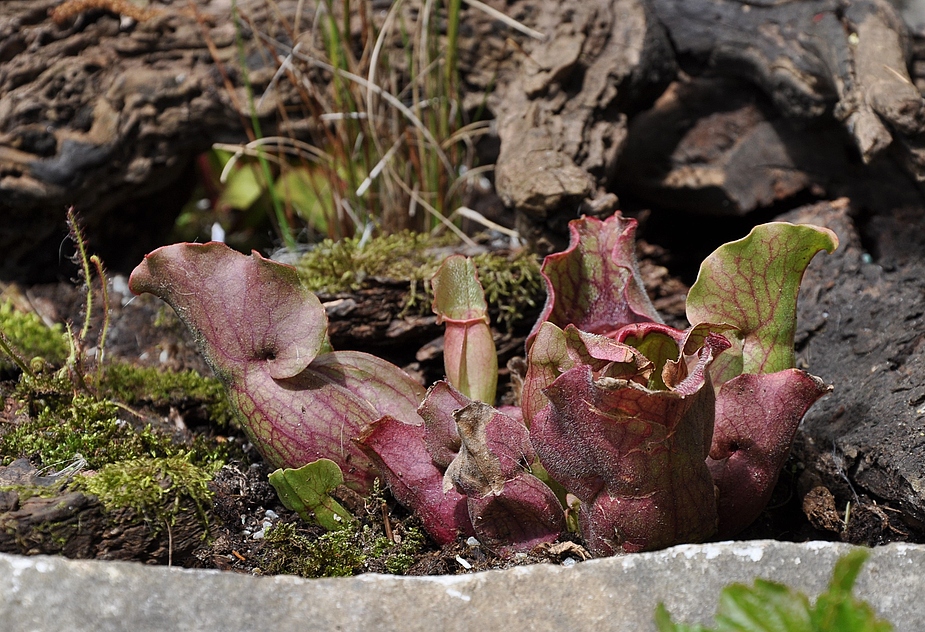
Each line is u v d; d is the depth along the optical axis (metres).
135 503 1.04
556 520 1.04
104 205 1.30
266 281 1.06
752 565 0.98
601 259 1.08
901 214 1.24
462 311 1.08
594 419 0.99
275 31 1.28
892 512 1.08
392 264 1.20
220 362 1.07
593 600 0.97
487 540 1.04
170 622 0.97
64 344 1.22
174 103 1.28
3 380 1.15
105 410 1.11
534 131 1.22
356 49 1.29
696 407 0.99
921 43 1.24
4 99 1.26
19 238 1.30
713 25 1.26
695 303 1.06
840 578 0.91
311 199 1.36
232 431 1.16
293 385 1.07
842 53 1.19
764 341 1.07
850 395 1.12
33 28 1.27
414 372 1.19
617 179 1.30
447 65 1.27
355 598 0.97
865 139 1.16
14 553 1.02
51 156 1.27
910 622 0.97
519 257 1.21
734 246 1.05
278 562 1.06
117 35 1.28
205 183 1.44
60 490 1.04
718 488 1.04
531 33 1.25
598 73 1.23
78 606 0.97
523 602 0.97
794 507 1.10
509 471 1.03
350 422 1.07
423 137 1.29
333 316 1.18
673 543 1.01
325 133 1.29
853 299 1.18
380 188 1.31
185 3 1.28
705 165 1.29
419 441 1.06
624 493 1.00
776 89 1.24
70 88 1.27
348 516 1.07
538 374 1.04
